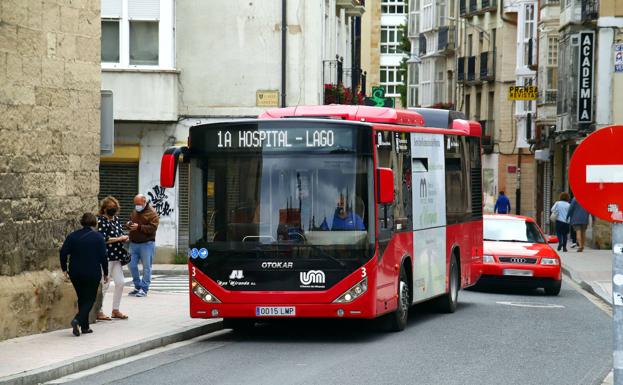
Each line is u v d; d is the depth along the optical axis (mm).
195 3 43125
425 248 24922
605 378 17344
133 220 29484
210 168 21656
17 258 21266
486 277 33188
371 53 130250
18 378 16188
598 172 11977
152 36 41594
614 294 11703
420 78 111875
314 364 18516
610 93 57469
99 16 23734
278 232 21312
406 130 23812
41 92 21969
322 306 21141
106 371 17844
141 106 41281
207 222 21594
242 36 43219
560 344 21672
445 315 26953
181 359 19219
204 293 21469
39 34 21891
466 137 28891
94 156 23703
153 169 42250
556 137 67188
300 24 43500
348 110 23797
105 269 21328
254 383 16453
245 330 23875
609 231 55250
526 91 75688
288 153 21469
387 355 19703
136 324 23094
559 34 69250
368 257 21156
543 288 35969
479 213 30297
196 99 43031
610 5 57531
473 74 94062
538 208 80500
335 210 21266
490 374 17625
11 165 21109
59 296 22312
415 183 24266
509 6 87000
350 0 58750
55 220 22453
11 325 20828
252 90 43250
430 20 108438
